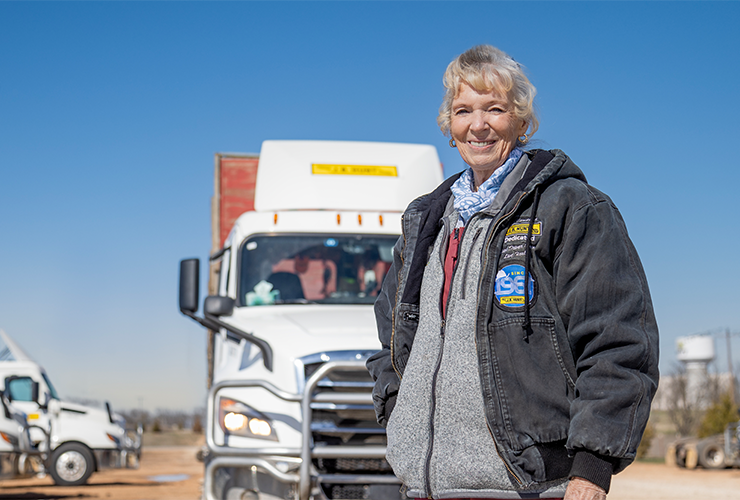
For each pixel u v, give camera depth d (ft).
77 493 47.78
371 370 9.98
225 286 26.16
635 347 7.34
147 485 55.47
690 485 58.39
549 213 7.85
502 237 8.04
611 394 7.19
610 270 7.55
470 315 8.14
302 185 26.55
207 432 20.92
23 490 50.72
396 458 8.50
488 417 7.73
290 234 25.66
